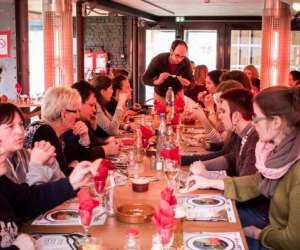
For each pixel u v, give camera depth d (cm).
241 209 267
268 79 679
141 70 1180
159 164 308
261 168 231
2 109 207
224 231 195
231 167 329
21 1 706
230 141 346
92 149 357
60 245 179
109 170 224
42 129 285
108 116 498
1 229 181
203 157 345
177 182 261
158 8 990
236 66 1161
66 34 682
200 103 637
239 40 1150
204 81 798
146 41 1177
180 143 420
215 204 234
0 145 207
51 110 296
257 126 229
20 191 216
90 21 1155
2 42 810
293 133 221
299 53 1102
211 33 1164
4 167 189
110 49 1157
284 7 666
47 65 685
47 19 680
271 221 231
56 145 289
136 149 340
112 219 209
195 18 1154
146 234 190
